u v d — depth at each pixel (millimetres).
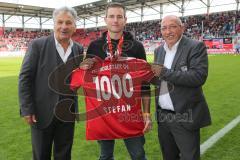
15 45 46000
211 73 14797
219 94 9562
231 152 4742
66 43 3213
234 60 22469
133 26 48969
